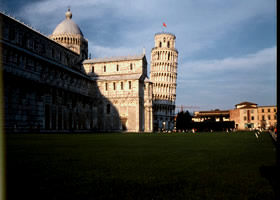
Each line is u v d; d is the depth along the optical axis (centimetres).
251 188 1084
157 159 1841
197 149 2614
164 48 16462
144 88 12206
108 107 11250
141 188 1072
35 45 9100
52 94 8338
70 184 1121
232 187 1100
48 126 7981
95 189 1050
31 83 7119
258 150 2541
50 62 8200
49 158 1803
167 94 16412
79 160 1742
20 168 1430
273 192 1023
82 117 10375
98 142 3484
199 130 13512
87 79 10869
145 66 12394
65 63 11125
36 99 7375
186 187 1095
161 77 16388
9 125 6234
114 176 1281
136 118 10756
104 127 11150
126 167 1513
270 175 1327
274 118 15925
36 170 1388
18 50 6631
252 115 16562
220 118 18662
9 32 7750
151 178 1246
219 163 1689
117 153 2164
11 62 6406
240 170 1455
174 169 1471
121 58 12194
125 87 11044
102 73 12125
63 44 11988
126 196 968
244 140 4281
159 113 16162
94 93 11419
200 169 1477
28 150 2259
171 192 1024
